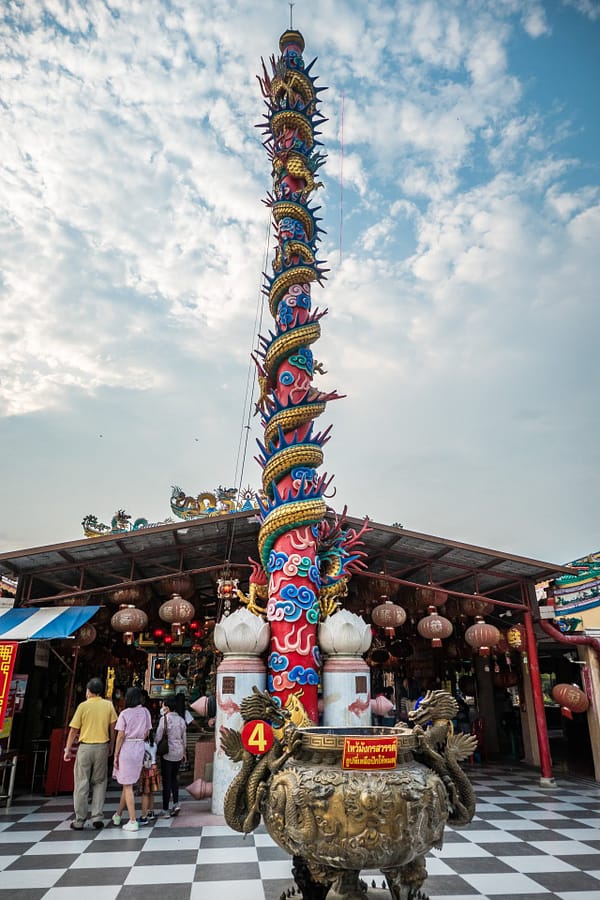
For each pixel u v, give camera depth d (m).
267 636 10.12
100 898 5.61
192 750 15.49
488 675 16.34
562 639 12.65
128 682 18.75
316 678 9.84
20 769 11.94
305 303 12.01
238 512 11.69
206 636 16.47
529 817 9.05
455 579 13.69
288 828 4.14
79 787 8.36
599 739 12.38
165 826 8.43
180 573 12.14
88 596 12.23
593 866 6.61
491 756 15.70
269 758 4.61
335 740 4.29
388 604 12.49
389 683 21.39
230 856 6.98
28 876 6.23
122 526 14.27
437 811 4.24
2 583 15.35
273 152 13.64
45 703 13.62
